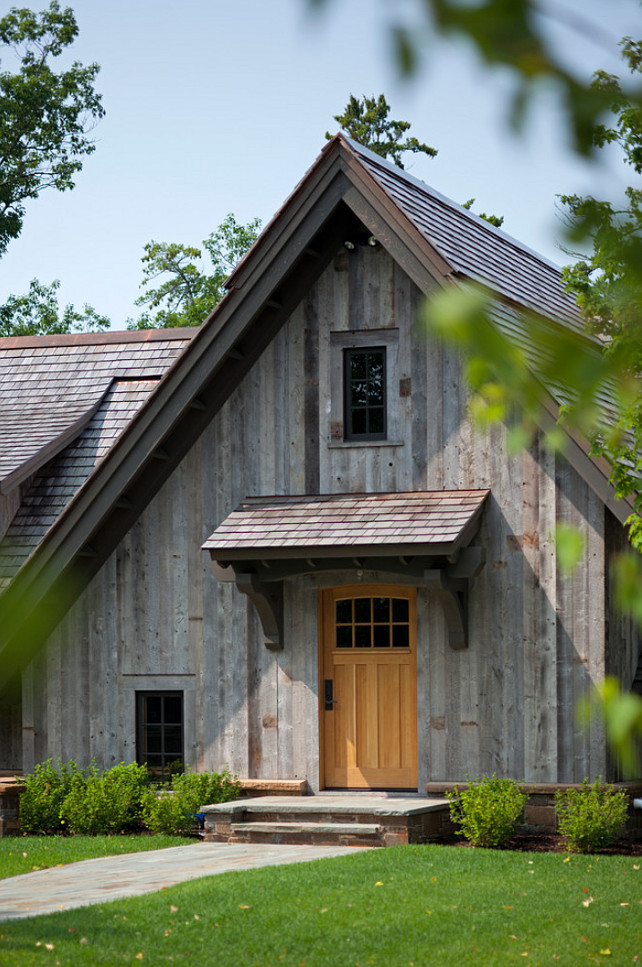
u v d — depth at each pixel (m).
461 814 14.53
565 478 14.79
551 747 14.66
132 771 16.09
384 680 15.75
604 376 1.26
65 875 12.27
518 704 14.86
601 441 11.37
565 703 14.65
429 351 15.66
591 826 13.12
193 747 16.44
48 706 17.20
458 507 14.88
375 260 16.03
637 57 6.04
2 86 40.03
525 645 14.88
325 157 15.56
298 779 15.85
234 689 16.31
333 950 8.89
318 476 16.11
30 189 41.06
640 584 1.56
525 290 17.95
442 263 14.94
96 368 20.66
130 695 16.84
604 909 10.03
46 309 49.78
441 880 11.19
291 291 16.36
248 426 16.50
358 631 15.91
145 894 10.80
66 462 18.98
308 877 11.33
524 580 14.94
